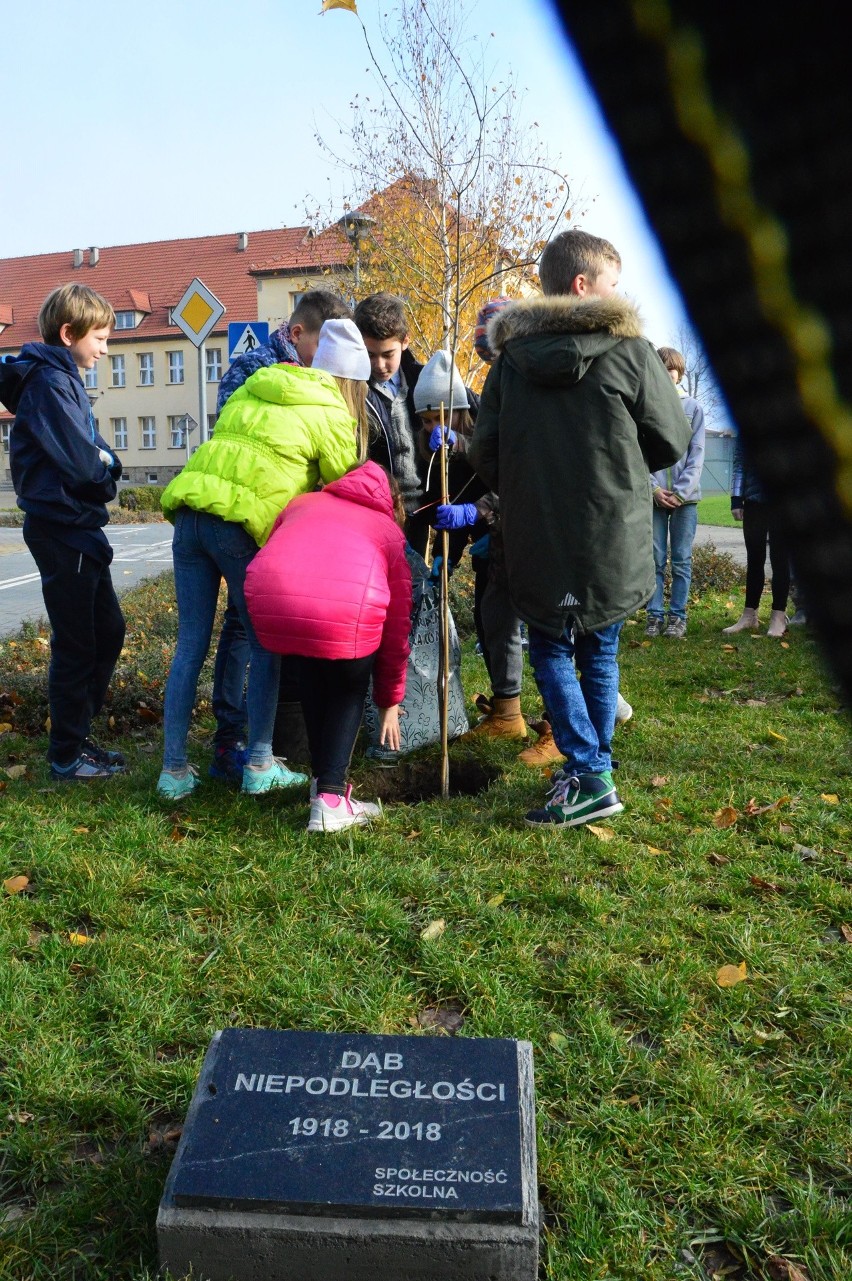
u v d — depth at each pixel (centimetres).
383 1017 258
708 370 51
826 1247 185
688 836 373
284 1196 171
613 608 361
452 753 470
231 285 5925
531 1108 189
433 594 467
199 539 395
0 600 1136
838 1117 221
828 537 49
